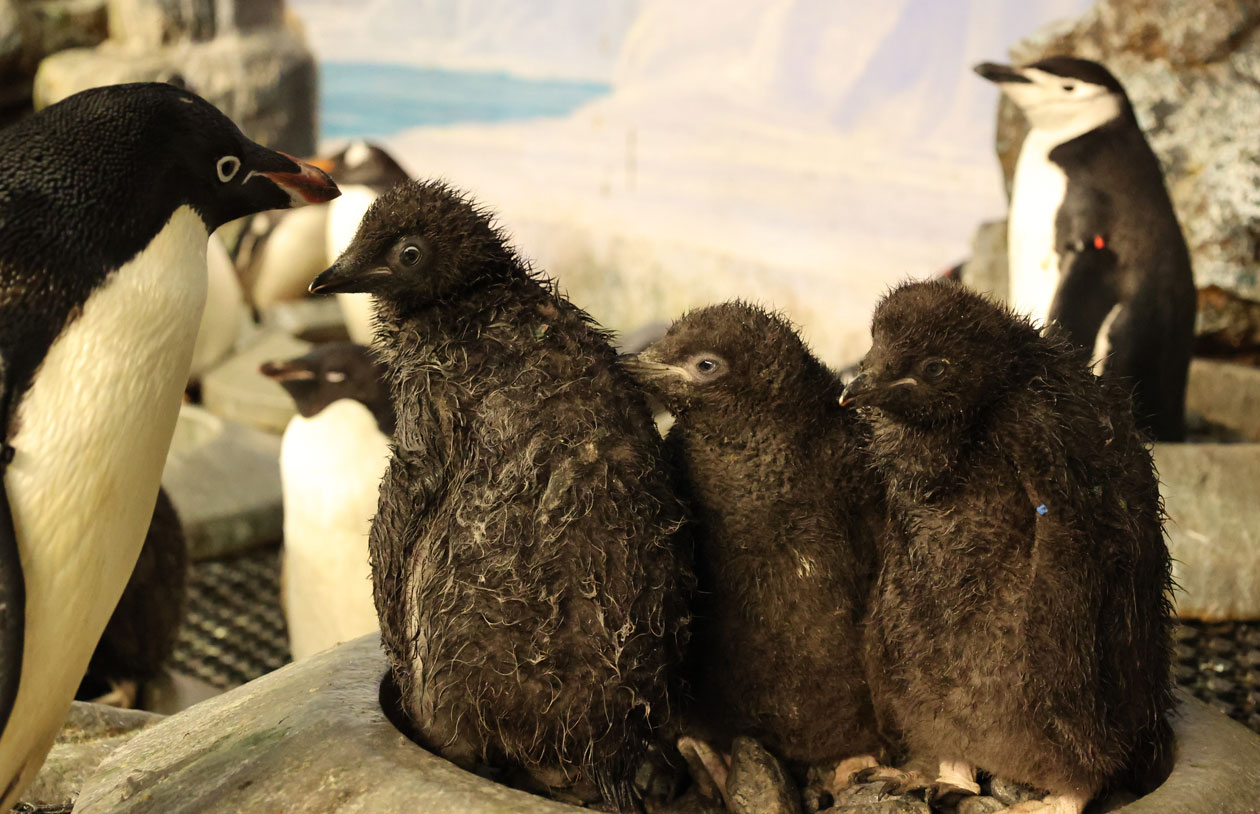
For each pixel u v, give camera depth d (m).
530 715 2.19
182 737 2.64
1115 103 6.03
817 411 2.48
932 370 2.27
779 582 2.44
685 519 2.32
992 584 2.29
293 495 5.17
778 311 2.66
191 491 7.07
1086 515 2.26
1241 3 7.09
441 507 2.28
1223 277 6.84
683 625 2.30
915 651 2.37
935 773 2.53
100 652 4.38
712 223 21.94
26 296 2.32
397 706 2.58
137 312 2.41
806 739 2.55
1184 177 7.04
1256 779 2.35
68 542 2.40
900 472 2.38
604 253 20.50
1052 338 2.48
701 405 2.42
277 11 13.38
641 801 2.35
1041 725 2.29
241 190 2.61
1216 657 4.69
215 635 6.17
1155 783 2.53
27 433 2.32
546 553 2.17
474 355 2.29
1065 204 5.95
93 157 2.40
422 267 2.29
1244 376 6.46
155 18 12.30
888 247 20.45
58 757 3.28
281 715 2.52
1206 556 4.98
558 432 2.22
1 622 2.24
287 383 5.13
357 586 5.14
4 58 12.00
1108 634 2.30
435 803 2.12
